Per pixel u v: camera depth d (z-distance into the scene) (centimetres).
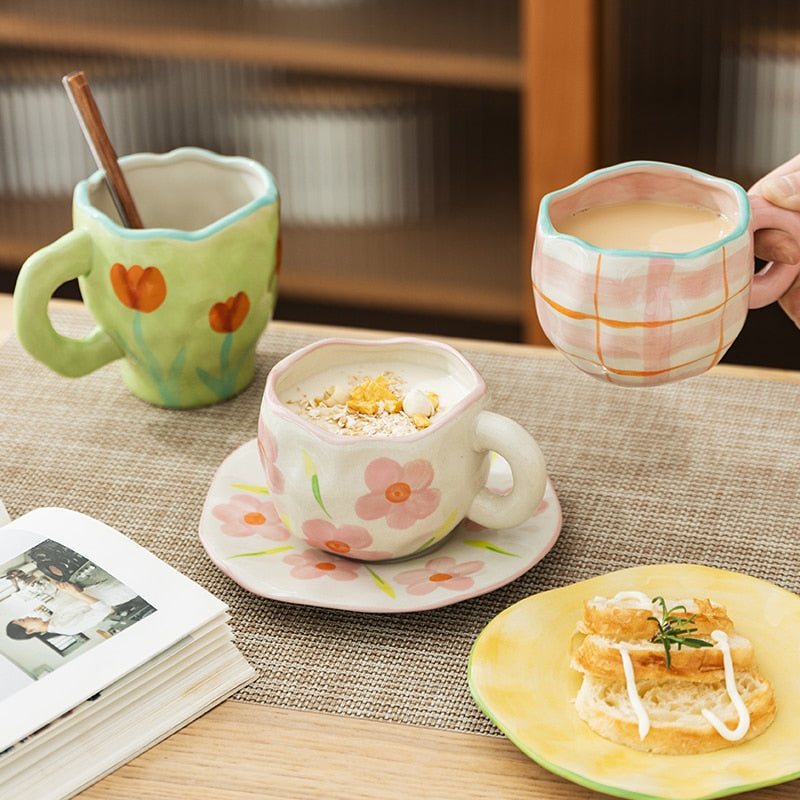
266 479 135
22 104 232
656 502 140
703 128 212
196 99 231
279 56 213
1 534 134
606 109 206
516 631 129
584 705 125
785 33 199
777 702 126
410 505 132
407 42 211
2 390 150
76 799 125
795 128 206
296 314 255
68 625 128
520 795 125
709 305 126
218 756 127
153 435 146
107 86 231
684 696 126
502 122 225
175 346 145
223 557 135
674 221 130
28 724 124
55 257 143
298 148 229
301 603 132
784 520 138
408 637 132
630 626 127
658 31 205
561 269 127
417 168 229
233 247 143
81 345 147
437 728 128
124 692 127
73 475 143
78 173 238
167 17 220
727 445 144
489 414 133
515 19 214
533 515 137
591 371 129
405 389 137
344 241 233
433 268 229
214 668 129
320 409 135
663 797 121
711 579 131
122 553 133
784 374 151
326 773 126
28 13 222
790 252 130
